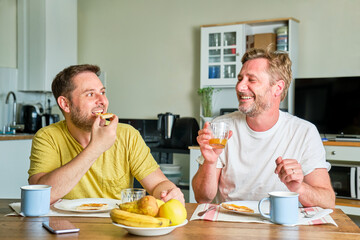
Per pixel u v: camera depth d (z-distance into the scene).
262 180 1.76
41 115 4.54
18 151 3.84
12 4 4.61
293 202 1.19
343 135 3.83
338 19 3.98
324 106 3.91
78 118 1.60
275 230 1.13
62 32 4.71
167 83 4.83
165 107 4.84
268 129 1.78
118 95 5.13
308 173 1.71
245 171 1.79
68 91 1.60
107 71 5.20
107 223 1.18
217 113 4.49
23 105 4.57
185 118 3.83
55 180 1.38
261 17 4.31
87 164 1.40
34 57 4.58
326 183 1.68
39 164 1.61
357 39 3.91
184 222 1.10
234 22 4.43
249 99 1.71
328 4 4.02
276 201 1.20
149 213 1.07
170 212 1.07
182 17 4.74
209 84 4.28
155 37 4.91
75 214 1.28
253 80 1.70
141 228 1.02
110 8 5.18
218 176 1.83
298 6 4.14
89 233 1.07
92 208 1.32
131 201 1.21
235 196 1.80
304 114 4.00
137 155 1.71
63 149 1.67
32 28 4.59
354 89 3.79
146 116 4.96
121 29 5.12
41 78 4.55
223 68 4.20
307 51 4.11
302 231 1.13
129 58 5.07
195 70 4.67
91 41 5.30
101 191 1.69
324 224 1.20
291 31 3.96
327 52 4.03
